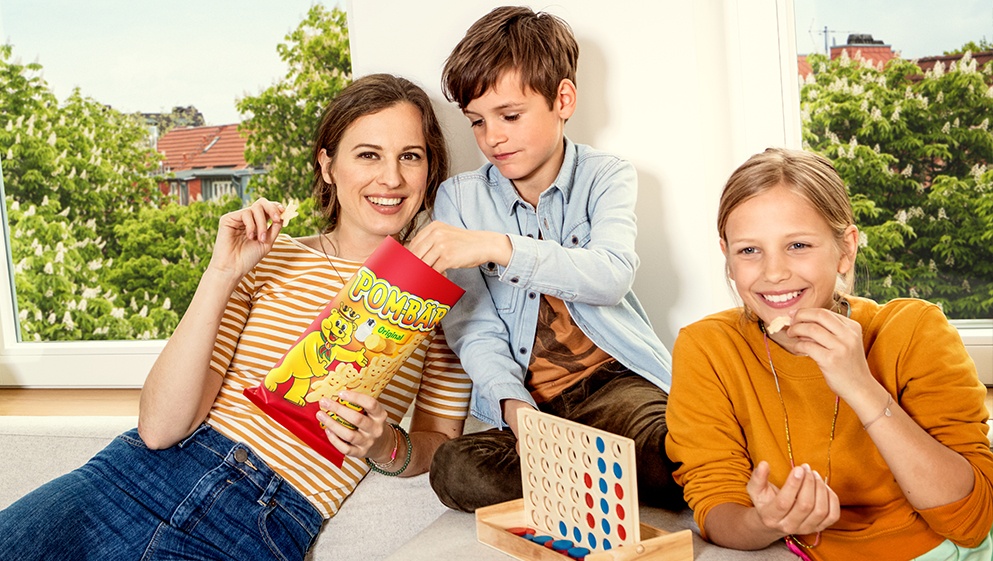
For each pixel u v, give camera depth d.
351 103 1.28
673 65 1.42
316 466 1.24
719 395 1.04
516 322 1.31
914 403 0.98
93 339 2.05
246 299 1.29
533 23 1.27
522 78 1.22
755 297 1.01
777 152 1.04
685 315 1.47
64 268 2.05
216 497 1.14
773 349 1.03
